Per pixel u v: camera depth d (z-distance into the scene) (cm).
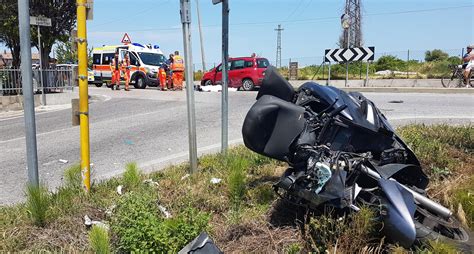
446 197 418
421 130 670
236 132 867
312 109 393
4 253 328
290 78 2708
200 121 1017
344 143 356
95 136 863
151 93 1862
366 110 372
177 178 504
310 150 344
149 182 484
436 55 2905
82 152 445
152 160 661
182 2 508
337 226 319
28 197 389
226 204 423
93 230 323
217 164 553
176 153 705
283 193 411
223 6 563
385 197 313
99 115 1169
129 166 489
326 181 317
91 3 432
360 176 337
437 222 327
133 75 2298
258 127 367
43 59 1945
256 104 376
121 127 964
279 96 402
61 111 1359
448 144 591
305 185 334
